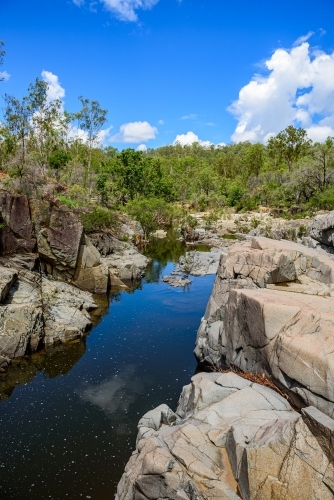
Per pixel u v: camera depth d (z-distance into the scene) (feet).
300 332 36.70
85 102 199.62
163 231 201.98
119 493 31.48
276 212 235.81
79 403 50.75
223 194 306.35
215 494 25.30
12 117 146.92
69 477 38.52
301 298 43.86
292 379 35.24
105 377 57.36
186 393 42.75
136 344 68.54
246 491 26.43
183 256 134.21
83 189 173.58
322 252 69.10
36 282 78.33
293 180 223.10
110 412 48.75
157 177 276.82
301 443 26.45
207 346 56.39
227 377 39.73
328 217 84.23
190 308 86.79
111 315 82.43
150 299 93.09
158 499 26.71
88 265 94.22
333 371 31.76
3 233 81.97
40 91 155.22
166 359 63.10
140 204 206.49
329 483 24.95
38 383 55.62
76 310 76.07
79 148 243.40
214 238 181.68
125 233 154.61
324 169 208.95
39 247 87.30
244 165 384.27
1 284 65.87
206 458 29.25
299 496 25.13
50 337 66.90
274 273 54.95
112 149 398.42
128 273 108.58
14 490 36.88
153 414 40.27
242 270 58.39
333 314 36.70
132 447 42.65
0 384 55.26
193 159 440.86
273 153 303.07
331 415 31.50
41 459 40.73
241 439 28.91
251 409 34.04
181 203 309.63
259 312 40.40
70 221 90.22
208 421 33.40
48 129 173.47
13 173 120.06
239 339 45.91
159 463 27.07
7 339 60.85
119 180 246.06
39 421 46.88
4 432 44.83
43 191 119.44
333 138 221.25
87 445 42.86
